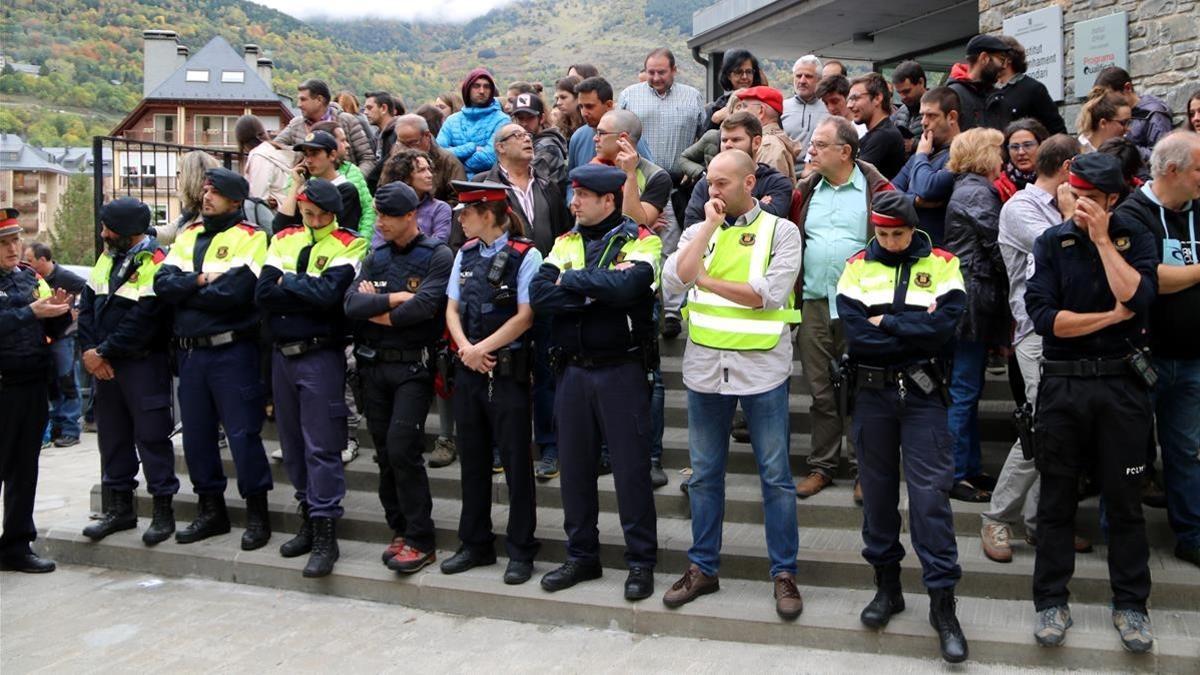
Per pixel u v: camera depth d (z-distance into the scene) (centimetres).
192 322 527
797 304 477
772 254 423
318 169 564
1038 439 384
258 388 535
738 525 505
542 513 540
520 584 465
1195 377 407
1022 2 783
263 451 539
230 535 561
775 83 1988
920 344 386
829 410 499
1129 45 700
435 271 488
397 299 479
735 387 421
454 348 482
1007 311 468
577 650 418
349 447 612
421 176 592
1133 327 374
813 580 451
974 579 427
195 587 516
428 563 494
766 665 395
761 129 484
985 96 592
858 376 406
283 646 434
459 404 478
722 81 703
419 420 487
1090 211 364
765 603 430
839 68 704
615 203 451
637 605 435
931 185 504
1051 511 384
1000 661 384
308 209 498
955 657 378
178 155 742
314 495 498
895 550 403
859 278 407
